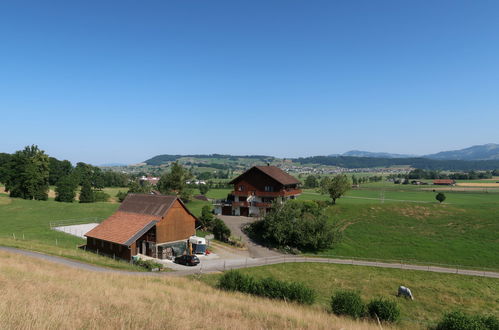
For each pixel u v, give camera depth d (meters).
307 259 48.91
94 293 19.39
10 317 11.05
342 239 57.66
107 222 51.38
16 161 95.25
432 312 31.73
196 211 78.75
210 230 62.12
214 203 81.88
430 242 55.53
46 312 12.23
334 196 77.31
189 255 43.69
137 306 16.61
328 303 30.45
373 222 65.44
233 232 62.22
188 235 51.31
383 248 54.12
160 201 50.44
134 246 45.22
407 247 54.00
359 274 42.53
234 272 28.50
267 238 58.03
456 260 48.94
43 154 99.19
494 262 47.91
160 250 46.59
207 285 29.69
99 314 13.27
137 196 54.78
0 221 67.81
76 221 70.12
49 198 108.44
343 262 47.81
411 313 31.14
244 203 76.00
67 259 38.94
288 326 16.05
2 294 15.44
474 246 53.22
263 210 69.19
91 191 102.62
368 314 22.53
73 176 105.19
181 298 20.95
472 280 40.94
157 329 12.48
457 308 32.84
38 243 48.03
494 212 67.06
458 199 96.19
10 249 41.03
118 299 18.09
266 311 19.02
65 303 15.17
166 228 48.03
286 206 60.47
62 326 11.05
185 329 12.85
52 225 65.62
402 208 71.81
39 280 22.22
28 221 68.69
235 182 78.38
